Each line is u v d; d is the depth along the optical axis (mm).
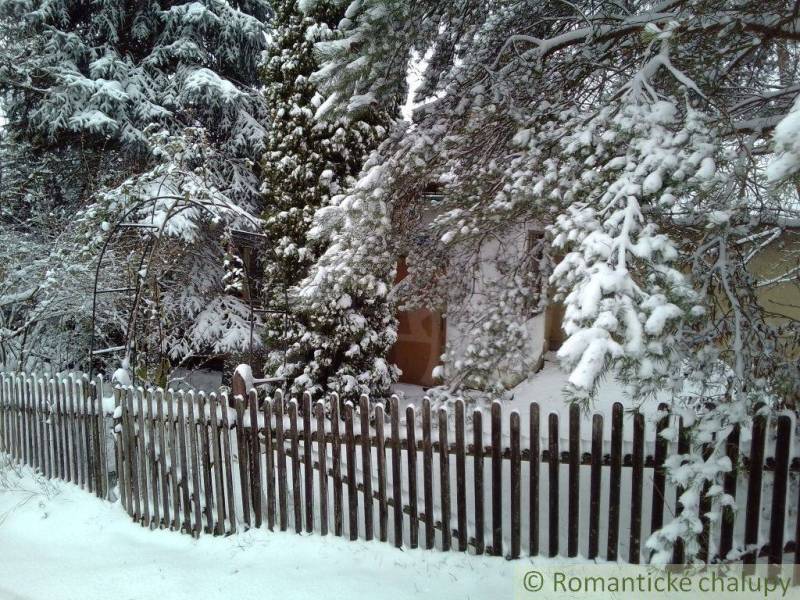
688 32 3646
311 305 5293
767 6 3617
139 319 7227
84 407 5145
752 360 3303
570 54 4773
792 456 3031
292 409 4043
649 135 2980
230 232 6777
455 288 6102
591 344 2373
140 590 3609
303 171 6867
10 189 9945
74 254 7543
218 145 11008
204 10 10312
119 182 9422
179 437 4387
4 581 3822
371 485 3863
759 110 4270
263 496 4355
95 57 10172
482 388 5723
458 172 5059
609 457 3342
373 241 4785
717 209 3021
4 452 6195
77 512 4859
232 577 3695
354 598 3326
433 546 3723
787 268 5121
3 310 8320
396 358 9609
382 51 4402
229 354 8945
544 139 4082
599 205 2992
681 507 3211
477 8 4980
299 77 6773
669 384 2891
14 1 9703
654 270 2660
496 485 3500
